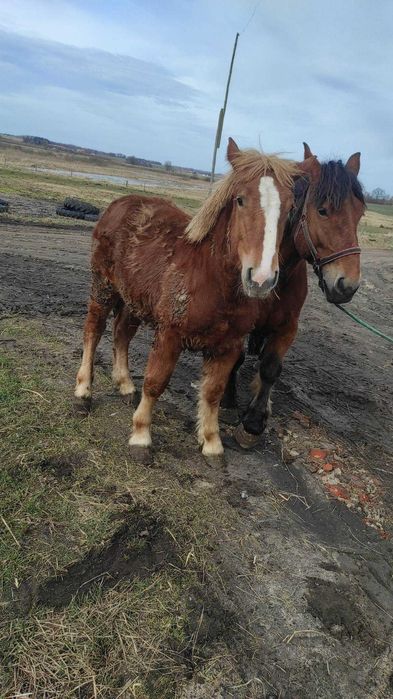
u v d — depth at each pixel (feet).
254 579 9.70
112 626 8.14
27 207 57.36
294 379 20.31
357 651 8.77
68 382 15.56
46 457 11.64
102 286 14.64
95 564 9.16
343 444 15.69
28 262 31.42
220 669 7.93
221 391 12.84
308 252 12.75
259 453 14.16
